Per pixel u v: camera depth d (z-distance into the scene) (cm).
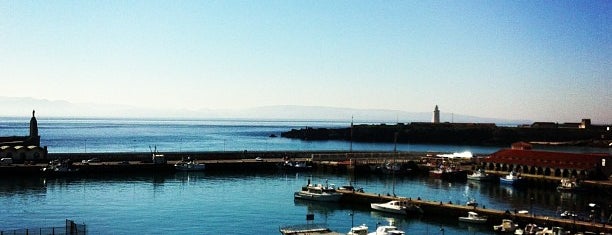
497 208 13112
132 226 10725
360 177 19150
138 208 12519
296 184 17025
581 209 13125
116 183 16438
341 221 11556
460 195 15288
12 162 18350
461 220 11506
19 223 10669
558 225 10662
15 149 18888
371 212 12606
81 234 9538
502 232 10662
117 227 10619
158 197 14075
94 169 18550
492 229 10962
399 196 14175
